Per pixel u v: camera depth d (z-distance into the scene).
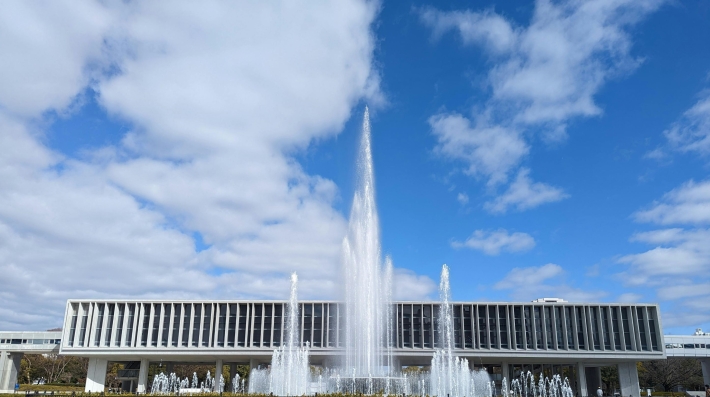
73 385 104.75
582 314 81.75
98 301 81.00
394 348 78.62
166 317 81.12
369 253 73.88
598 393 80.56
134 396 49.72
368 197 73.25
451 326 80.44
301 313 80.50
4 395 63.41
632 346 80.44
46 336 88.62
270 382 70.81
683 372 104.81
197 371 117.81
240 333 80.06
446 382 74.81
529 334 80.88
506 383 81.62
